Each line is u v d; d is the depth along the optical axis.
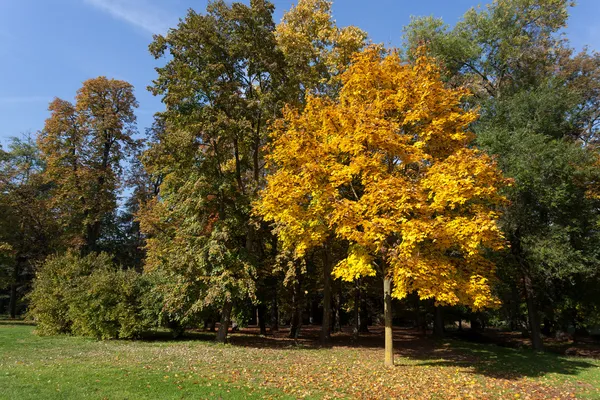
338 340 19.81
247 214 16.86
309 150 10.80
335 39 21.27
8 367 9.15
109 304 15.84
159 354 11.85
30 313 18.09
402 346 17.45
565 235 14.95
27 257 27.69
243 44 17.09
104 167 28.25
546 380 9.77
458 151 9.73
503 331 32.47
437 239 9.20
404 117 10.98
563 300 18.80
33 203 27.17
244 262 16.05
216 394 7.21
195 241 16.44
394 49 12.03
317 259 21.48
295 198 11.13
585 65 20.55
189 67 17.03
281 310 25.55
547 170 14.95
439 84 11.19
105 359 10.63
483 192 9.22
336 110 11.27
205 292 15.66
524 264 16.78
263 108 17.38
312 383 8.54
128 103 29.77
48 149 27.25
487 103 18.52
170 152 16.69
